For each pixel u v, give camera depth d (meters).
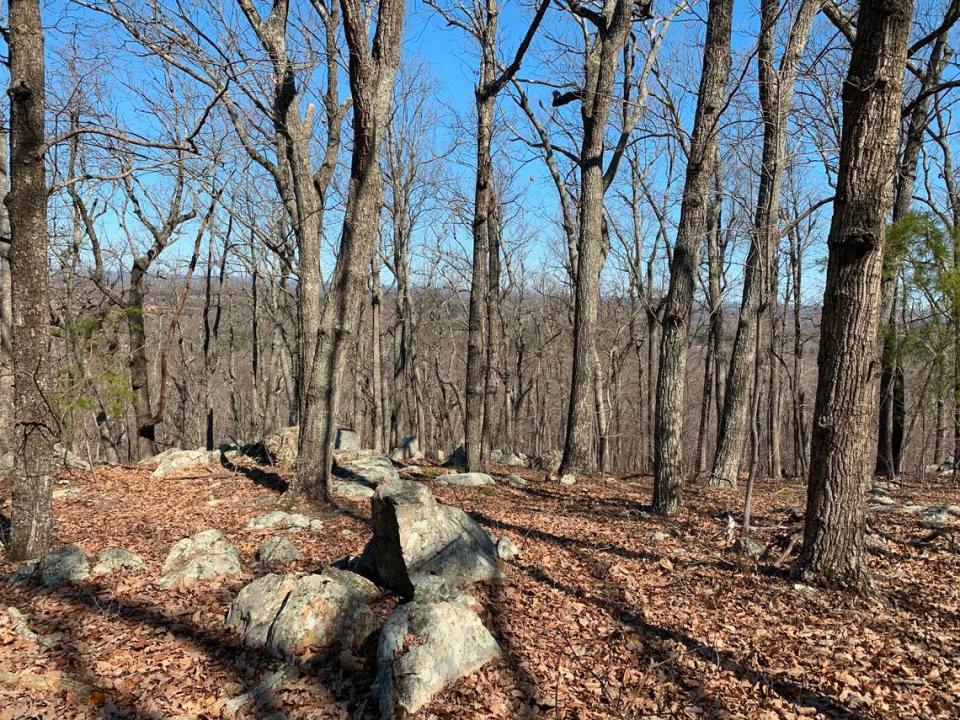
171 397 30.09
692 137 9.05
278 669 4.38
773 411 18.17
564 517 9.29
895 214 15.35
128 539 7.80
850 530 5.83
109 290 15.02
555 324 32.53
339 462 12.99
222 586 5.87
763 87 8.64
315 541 7.59
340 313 9.23
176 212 15.20
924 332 13.03
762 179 12.38
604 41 12.38
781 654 4.75
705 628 5.18
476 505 10.11
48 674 4.27
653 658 4.64
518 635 4.93
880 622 5.25
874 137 5.37
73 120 10.51
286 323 29.95
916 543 7.44
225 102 9.88
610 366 25.30
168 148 7.07
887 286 14.55
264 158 10.94
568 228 17.20
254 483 11.30
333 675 4.27
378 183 9.11
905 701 4.14
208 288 22.72
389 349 34.97
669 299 9.34
